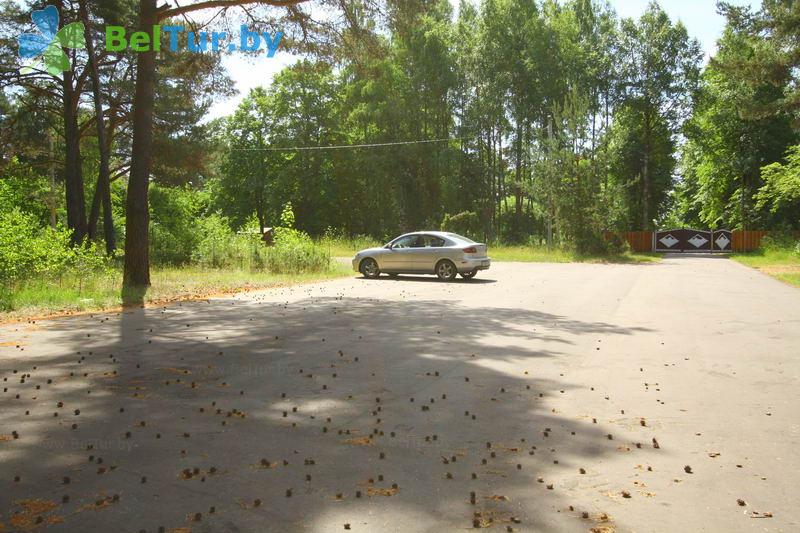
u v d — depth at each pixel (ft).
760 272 84.07
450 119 190.70
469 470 14.06
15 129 98.73
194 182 120.88
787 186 106.73
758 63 83.41
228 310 42.86
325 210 201.77
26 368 24.39
